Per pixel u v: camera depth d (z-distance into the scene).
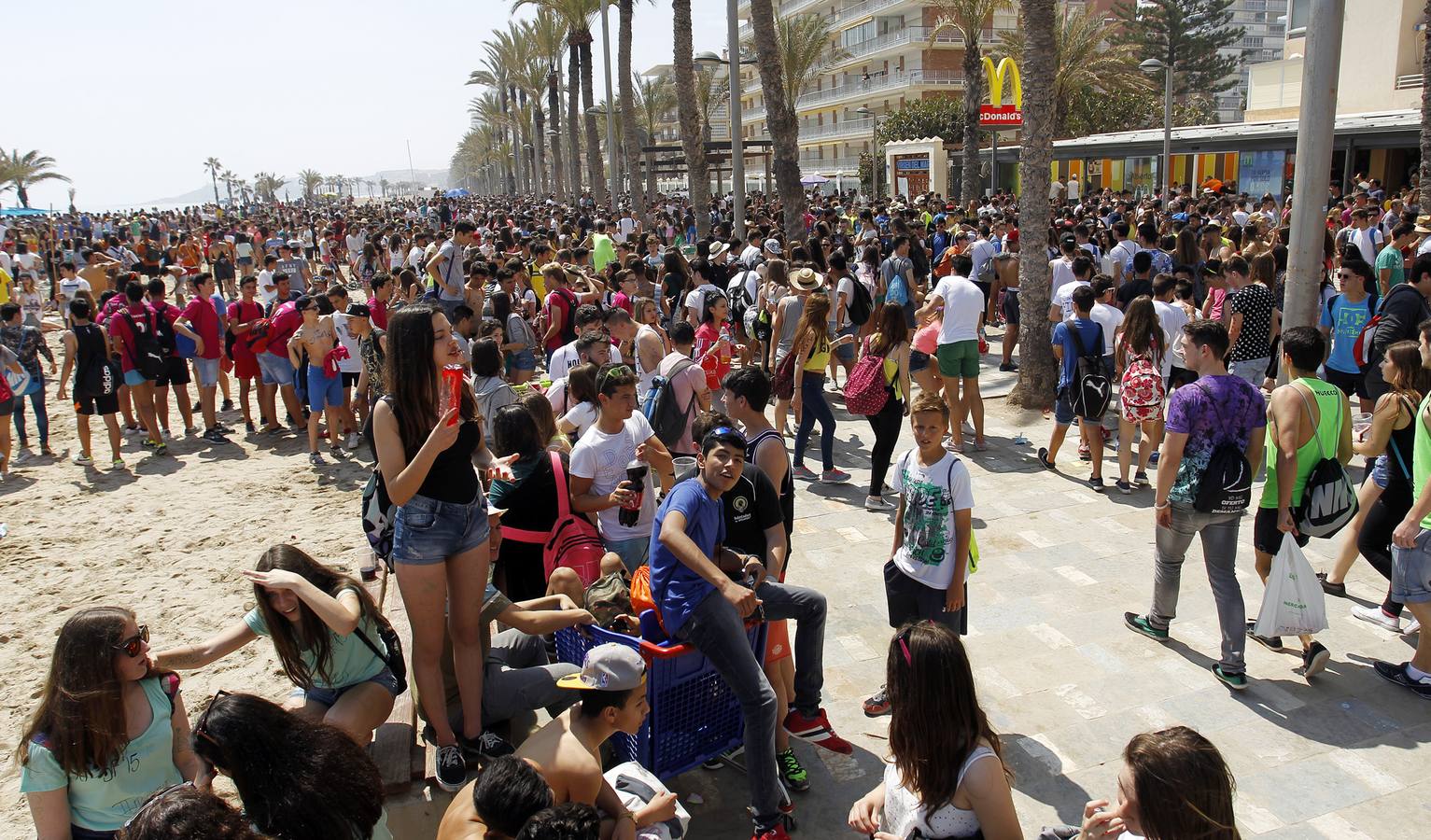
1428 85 14.16
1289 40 37.12
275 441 11.59
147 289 11.41
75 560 7.91
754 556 4.20
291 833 2.72
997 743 2.94
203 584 7.36
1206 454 5.03
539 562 5.09
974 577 6.55
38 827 3.30
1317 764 4.46
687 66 22.20
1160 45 61.59
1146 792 2.50
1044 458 8.85
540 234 20.06
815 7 71.69
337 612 3.76
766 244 15.05
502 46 61.56
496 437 5.03
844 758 4.64
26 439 11.62
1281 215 20.62
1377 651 5.43
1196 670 5.31
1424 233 10.95
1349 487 5.16
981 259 14.55
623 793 3.63
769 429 4.84
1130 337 7.75
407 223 34.56
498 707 4.41
